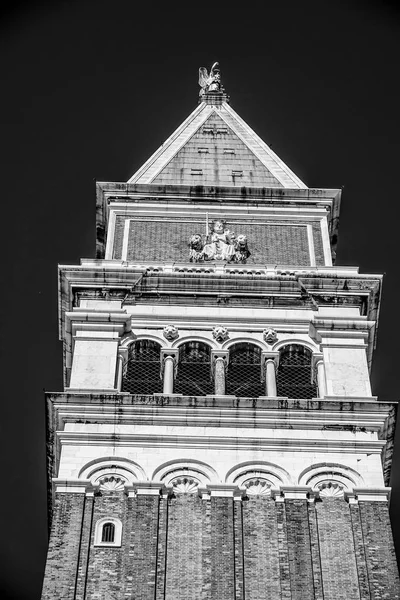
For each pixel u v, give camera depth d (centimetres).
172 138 10069
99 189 9394
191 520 7256
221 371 8138
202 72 10825
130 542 7131
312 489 7388
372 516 7281
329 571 7038
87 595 6906
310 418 7694
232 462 7519
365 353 8194
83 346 8188
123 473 7462
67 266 8556
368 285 8506
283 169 9762
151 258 9019
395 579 7000
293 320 8406
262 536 7181
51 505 7569
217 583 6969
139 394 7888
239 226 9250
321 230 9244
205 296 8512
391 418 7756
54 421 7738
